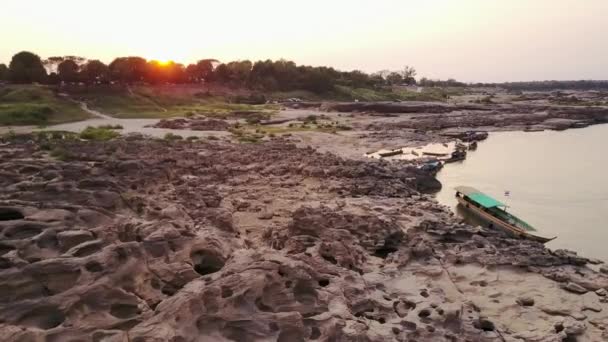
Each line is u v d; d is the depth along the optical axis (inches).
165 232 1064.2
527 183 2541.8
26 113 3769.7
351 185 2159.2
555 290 1225.4
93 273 832.3
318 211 1545.3
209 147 2940.5
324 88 7460.6
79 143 2613.2
